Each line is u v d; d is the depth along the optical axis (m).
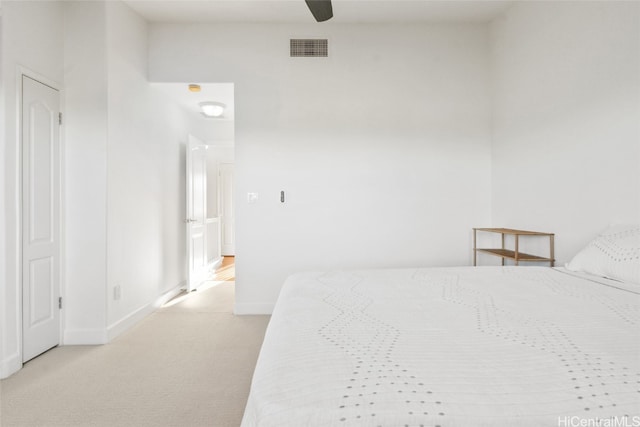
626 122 1.83
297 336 0.91
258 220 3.11
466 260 3.20
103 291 2.48
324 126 3.12
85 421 1.55
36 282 2.23
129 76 2.78
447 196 3.19
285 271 3.13
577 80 2.16
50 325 2.35
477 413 0.58
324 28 3.12
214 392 1.79
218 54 3.08
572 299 1.27
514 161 2.84
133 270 2.87
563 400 0.60
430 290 1.43
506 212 2.96
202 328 2.75
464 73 3.17
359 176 3.15
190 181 3.81
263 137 3.10
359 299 1.29
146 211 3.10
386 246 3.17
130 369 2.05
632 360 0.74
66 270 2.47
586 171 2.10
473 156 3.18
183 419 1.56
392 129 3.15
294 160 3.11
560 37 2.30
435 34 3.16
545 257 2.47
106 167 2.48
